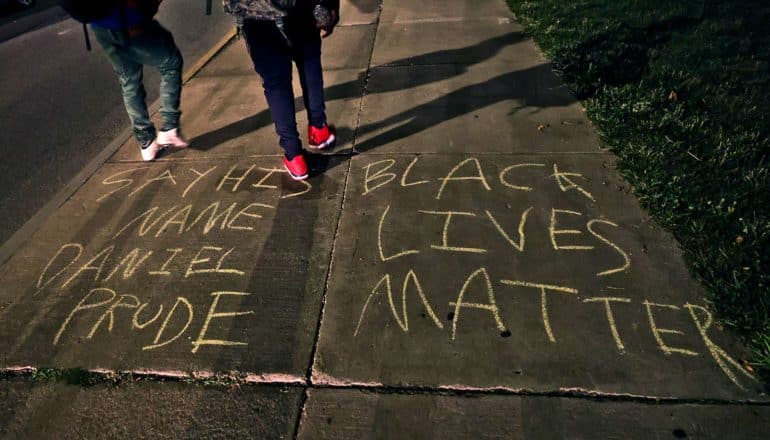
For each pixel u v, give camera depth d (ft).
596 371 6.09
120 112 14.85
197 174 10.37
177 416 6.03
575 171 9.44
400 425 5.74
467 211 8.70
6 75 18.84
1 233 9.96
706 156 9.41
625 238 7.88
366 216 8.81
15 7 28.89
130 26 9.07
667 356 6.17
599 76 12.64
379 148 10.65
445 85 13.02
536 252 7.78
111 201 9.86
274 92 8.83
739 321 6.38
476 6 18.74
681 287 7.00
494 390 6.00
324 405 6.01
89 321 7.38
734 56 13.51
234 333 6.99
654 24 15.67
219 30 21.01
